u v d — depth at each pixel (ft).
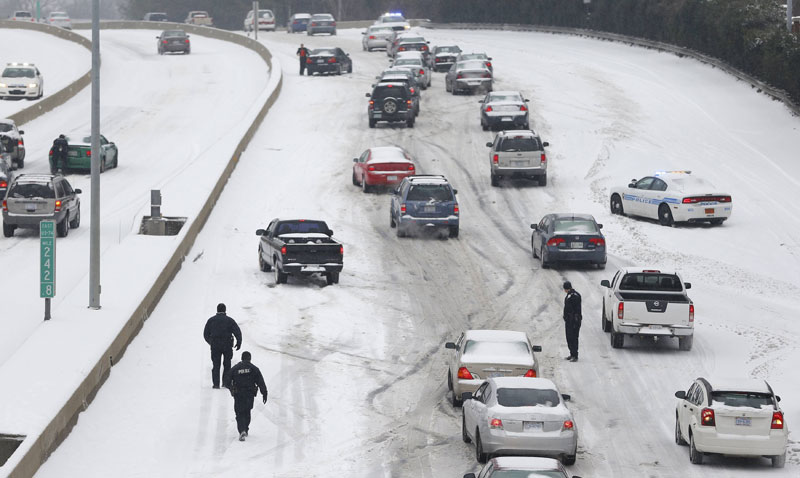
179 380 263.49
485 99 621.72
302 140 594.65
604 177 514.68
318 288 349.00
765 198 467.93
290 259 343.05
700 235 414.41
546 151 562.66
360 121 644.27
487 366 240.53
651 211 433.89
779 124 597.93
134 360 277.23
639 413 244.42
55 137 625.00
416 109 640.99
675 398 254.47
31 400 224.53
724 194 424.05
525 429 202.90
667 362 282.15
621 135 591.78
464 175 519.19
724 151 554.46
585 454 216.33
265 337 300.20
